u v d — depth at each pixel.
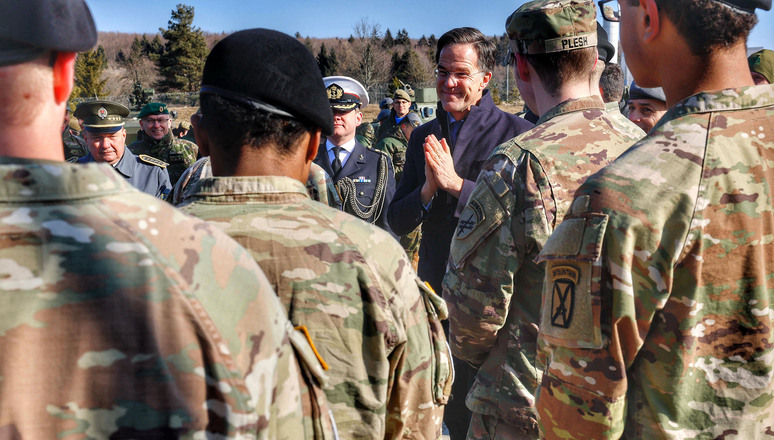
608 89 3.75
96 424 0.69
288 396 0.86
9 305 0.67
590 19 1.84
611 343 1.22
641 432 1.27
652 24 1.29
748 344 1.21
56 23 0.71
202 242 0.78
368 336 1.17
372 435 1.17
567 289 1.28
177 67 60.47
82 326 0.69
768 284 1.20
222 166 1.24
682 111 1.26
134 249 0.72
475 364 1.99
